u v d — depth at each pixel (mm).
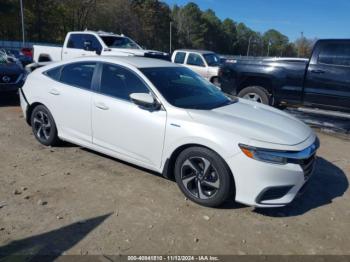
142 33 61781
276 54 132750
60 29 51156
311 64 7453
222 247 3203
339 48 7133
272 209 3932
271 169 3510
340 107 7270
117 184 4332
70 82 5070
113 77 4645
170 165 4141
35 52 13836
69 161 4992
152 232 3365
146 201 3949
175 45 81000
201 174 3855
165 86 4383
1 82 8508
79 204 3816
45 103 5309
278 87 7922
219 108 4332
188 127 3867
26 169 4676
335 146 6547
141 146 4293
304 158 3658
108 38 12711
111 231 3346
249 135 3635
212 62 14211
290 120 4379
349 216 3906
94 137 4785
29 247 3061
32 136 6094
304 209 4008
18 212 3598
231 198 3943
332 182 4836
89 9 52250
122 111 4383
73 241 3168
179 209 3809
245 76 8398
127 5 56938
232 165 3602
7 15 42469
